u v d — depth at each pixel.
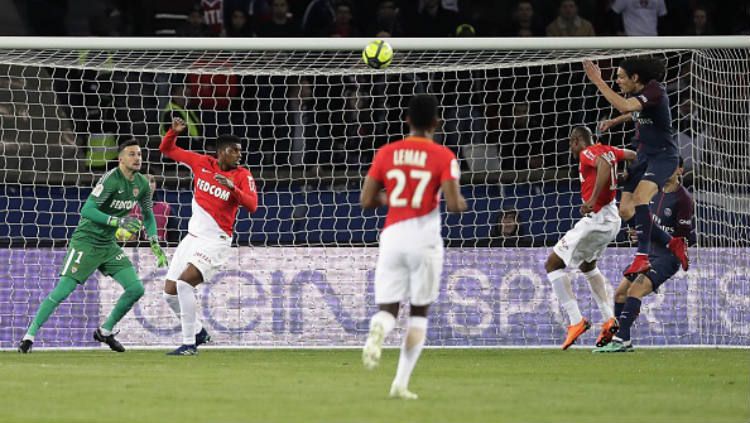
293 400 27.11
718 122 49.28
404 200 26.44
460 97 58.44
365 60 40.06
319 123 58.06
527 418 23.97
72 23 64.69
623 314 44.50
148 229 43.94
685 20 66.06
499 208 52.38
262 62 51.69
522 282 48.53
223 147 41.72
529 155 53.47
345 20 62.78
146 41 43.25
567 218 52.03
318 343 48.19
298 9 64.94
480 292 48.38
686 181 53.56
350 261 48.53
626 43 43.97
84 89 58.47
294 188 56.47
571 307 44.28
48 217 51.16
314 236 52.50
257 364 38.59
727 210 48.81
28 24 64.19
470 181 55.47
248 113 58.41
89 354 43.72
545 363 39.06
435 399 27.41
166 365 37.97
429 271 26.45
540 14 65.06
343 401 26.88
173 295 43.97
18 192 51.44
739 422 23.55
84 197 51.81
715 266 48.69
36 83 57.06
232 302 48.00
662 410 25.55
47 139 54.47
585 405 26.42
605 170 42.09
